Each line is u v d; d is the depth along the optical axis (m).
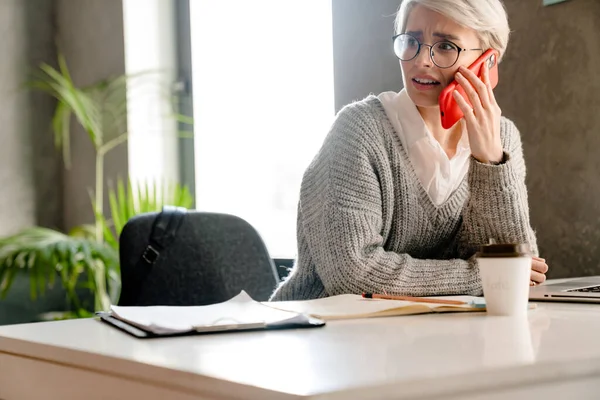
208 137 3.64
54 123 3.70
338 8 2.70
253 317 1.12
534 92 2.19
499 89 2.29
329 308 1.23
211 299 2.08
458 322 1.07
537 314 1.15
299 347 0.88
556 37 2.13
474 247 1.56
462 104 1.50
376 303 1.27
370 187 1.58
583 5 2.06
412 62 1.59
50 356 0.97
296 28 3.28
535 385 0.72
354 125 1.64
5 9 3.76
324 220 1.56
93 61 3.77
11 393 1.06
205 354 0.85
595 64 2.03
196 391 0.73
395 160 1.64
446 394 0.67
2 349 1.07
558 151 2.14
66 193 3.91
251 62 3.48
